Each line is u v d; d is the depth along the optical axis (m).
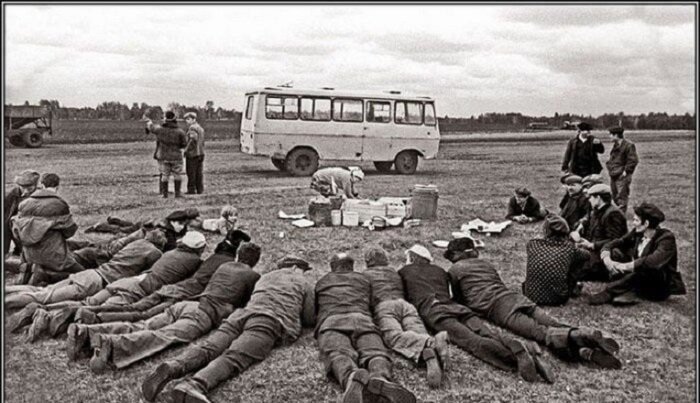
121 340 5.63
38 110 26.27
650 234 8.05
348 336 5.69
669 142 31.72
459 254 7.08
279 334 5.94
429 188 12.36
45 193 7.45
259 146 20.28
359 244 10.32
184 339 6.02
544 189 17.56
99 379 5.43
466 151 30.75
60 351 5.96
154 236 7.63
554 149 31.41
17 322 6.36
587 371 5.75
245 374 5.52
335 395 5.22
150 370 5.60
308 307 6.36
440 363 5.53
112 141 32.03
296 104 20.48
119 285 6.72
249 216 12.59
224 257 6.94
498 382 5.49
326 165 23.52
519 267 9.16
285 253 9.71
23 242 7.31
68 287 6.87
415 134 21.47
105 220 11.79
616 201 13.19
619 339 6.50
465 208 13.88
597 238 8.21
